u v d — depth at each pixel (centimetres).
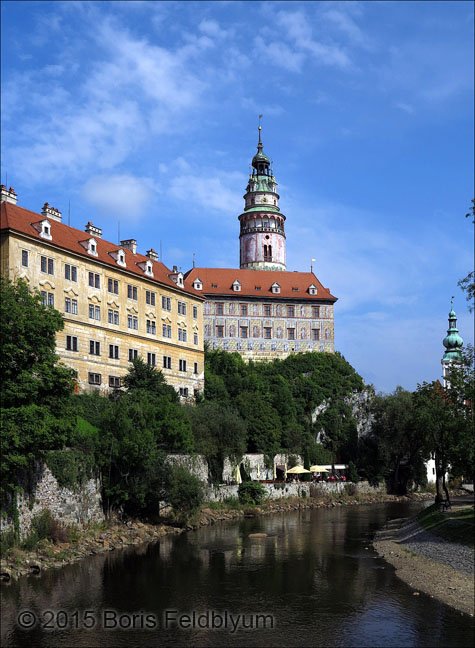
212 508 8125
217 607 4031
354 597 4250
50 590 4291
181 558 5369
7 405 4791
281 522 7806
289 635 3556
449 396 7294
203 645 3416
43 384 4944
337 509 9425
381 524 7712
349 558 5494
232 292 13038
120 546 5684
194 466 7256
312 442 11594
